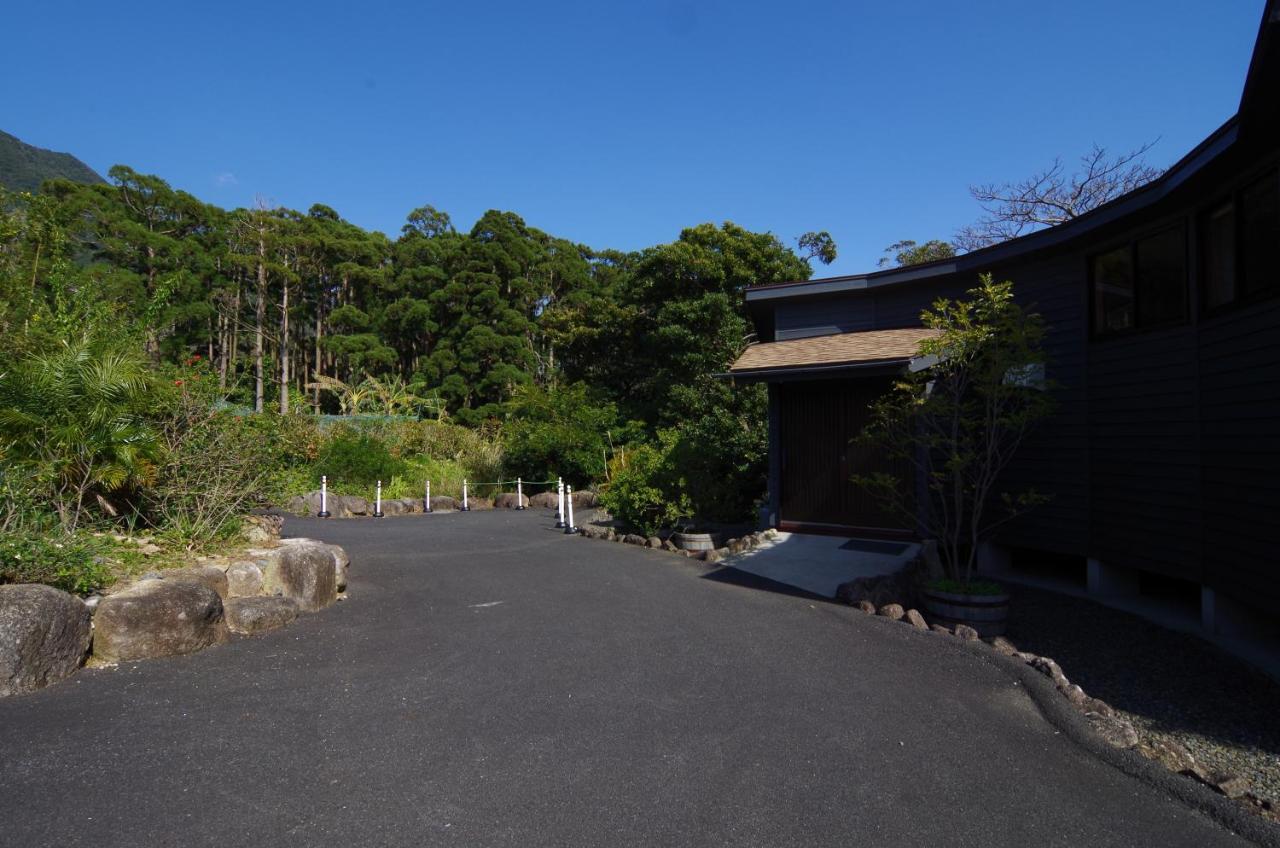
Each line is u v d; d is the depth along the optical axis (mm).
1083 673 6305
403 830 2914
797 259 22906
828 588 7688
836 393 10242
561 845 2848
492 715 4156
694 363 19688
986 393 7332
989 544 10203
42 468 5785
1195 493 7305
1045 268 9508
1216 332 7012
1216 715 5383
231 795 3139
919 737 4008
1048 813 3232
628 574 8594
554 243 45750
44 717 3834
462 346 37094
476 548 10805
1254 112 5691
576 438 19859
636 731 3975
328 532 12758
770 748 3807
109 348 6793
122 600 4879
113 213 35531
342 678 4711
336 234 43969
